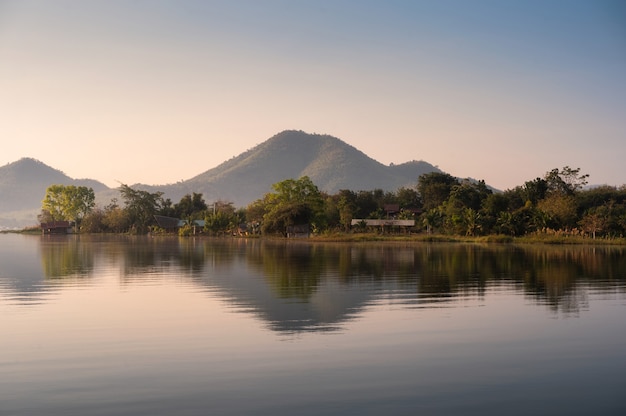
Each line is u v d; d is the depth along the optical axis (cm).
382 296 1977
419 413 878
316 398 937
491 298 1931
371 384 1005
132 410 887
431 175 13100
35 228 15712
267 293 2056
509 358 1170
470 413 880
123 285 2312
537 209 7719
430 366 1112
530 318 1574
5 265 3350
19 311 1684
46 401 924
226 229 11169
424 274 2742
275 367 1101
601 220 7081
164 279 2538
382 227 9694
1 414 871
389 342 1295
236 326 1463
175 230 12462
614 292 2081
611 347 1257
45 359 1157
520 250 5056
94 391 970
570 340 1320
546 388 990
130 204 13738
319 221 9281
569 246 5894
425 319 1557
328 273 2800
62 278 2592
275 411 883
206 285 2302
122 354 1194
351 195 12125
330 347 1249
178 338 1333
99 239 9275
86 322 1517
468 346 1262
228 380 1025
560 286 2261
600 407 905
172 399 932
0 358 1163
